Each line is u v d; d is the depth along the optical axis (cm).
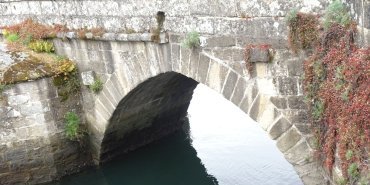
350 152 850
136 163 1884
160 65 1386
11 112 1611
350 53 902
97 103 1662
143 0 1345
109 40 1487
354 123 838
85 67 1639
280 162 1722
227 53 1193
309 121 1091
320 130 1036
